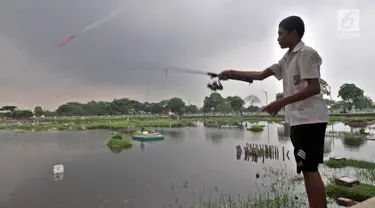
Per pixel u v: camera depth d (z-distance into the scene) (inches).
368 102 3932.1
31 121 3528.5
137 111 5152.6
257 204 438.6
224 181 668.1
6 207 524.1
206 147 1323.8
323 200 95.8
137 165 908.0
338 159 797.2
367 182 571.8
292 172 709.9
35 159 1055.6
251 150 1074.1
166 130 2397.9
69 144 1504.7
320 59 97.2
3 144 1531.7
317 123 95.1
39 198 574.9
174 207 494.6
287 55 105.4
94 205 523.8
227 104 4660.4
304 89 93.1
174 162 950.4
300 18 102.4
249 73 118.1
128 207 503.5
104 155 1131.3
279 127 2481.5
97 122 3299.7
